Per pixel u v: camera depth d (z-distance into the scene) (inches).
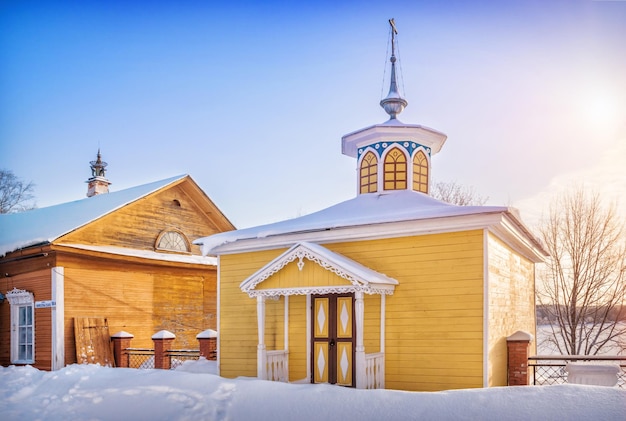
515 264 518.6
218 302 554.3
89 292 677.3
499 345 434.0
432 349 421.4
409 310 435.2
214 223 911.0
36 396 409.4
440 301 423.2
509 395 317.4
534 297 650.8
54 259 651.5
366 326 453.4
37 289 671.1
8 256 684.1
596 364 413.1
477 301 408.2
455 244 422.3
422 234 437.1
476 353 403.2
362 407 328.8
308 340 482.3
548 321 983.0
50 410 370.3
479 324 405.4
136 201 770.8
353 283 414.3
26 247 659.4
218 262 561.6
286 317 500.7
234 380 408.2
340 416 323.0
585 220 960.9
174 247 829.2
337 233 473.4
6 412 366.9
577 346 957.8
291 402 348.5
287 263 453.7
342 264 420.2
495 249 436.8
